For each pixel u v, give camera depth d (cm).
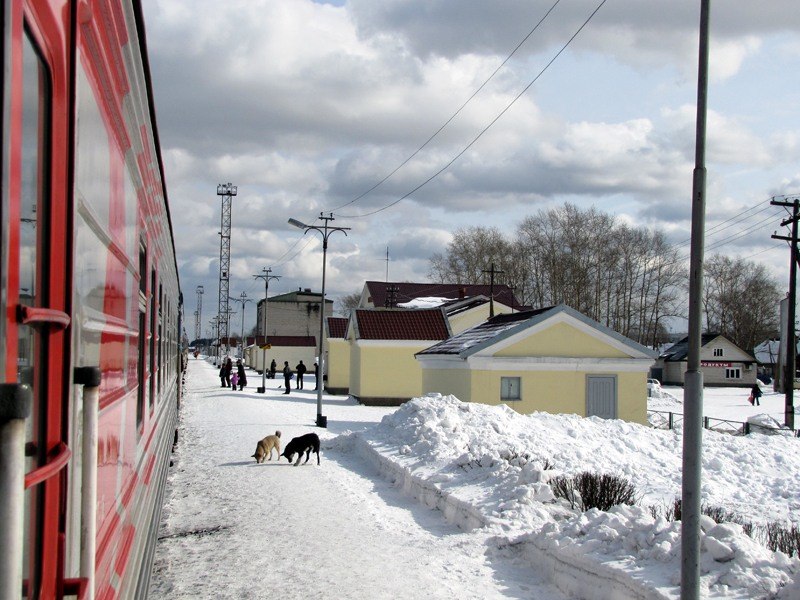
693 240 637
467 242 8425
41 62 204
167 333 1155
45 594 205
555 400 2420
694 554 615
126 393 409
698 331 629
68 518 223
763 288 9525
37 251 200
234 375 4575
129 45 374
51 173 212
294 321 10894
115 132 352
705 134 640
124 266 395
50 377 209
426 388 2861
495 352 2392
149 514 586
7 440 138
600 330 2447
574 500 1135
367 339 3766
